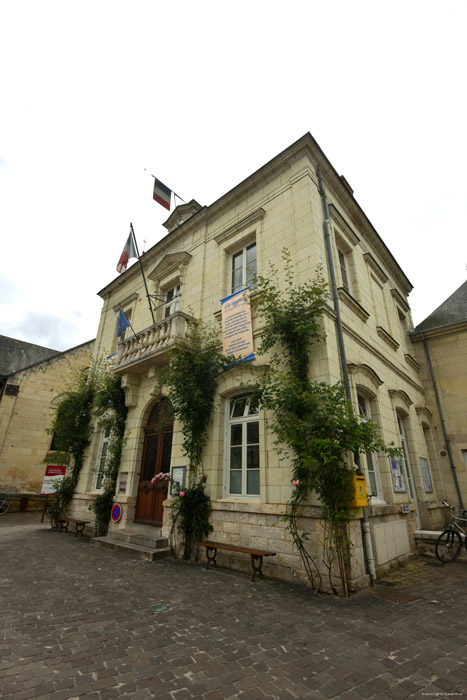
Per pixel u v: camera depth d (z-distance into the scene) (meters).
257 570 6.24
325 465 5.55
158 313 12.00
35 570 6.34
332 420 5.63
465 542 7.52
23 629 3.81
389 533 7.13
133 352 10.41
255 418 7.55
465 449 11.45
